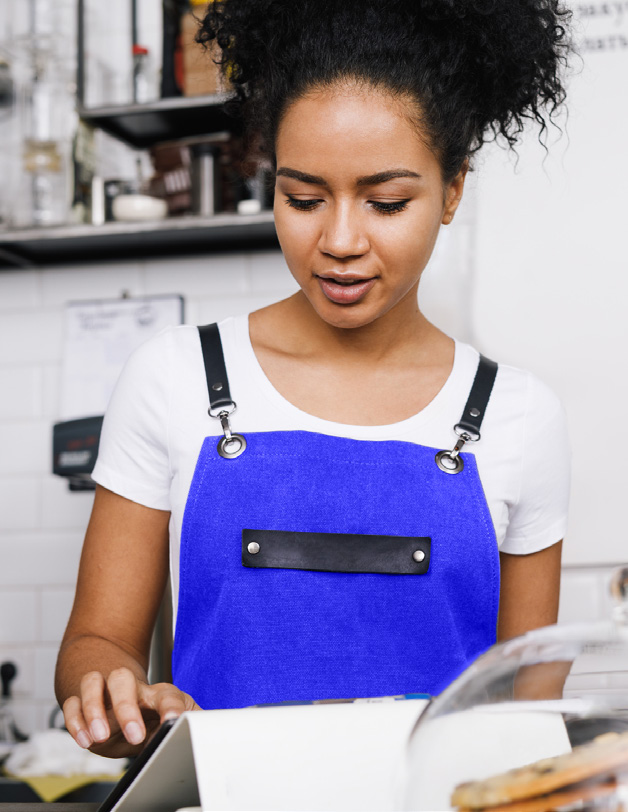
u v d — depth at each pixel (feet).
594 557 6.61
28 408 7.95
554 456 3.54
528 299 6.72
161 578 3.41
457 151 3.00
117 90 7.91
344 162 2.71
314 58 2.81
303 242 2.86
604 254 6.64
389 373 3.47
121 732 2.52
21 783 5.65
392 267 2.86
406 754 1.57
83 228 7.22
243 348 3.46
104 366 7.81
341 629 3.15
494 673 1.60
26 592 7.80
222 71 3.65
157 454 3.36
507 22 3.22
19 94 7.79
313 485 3.22
